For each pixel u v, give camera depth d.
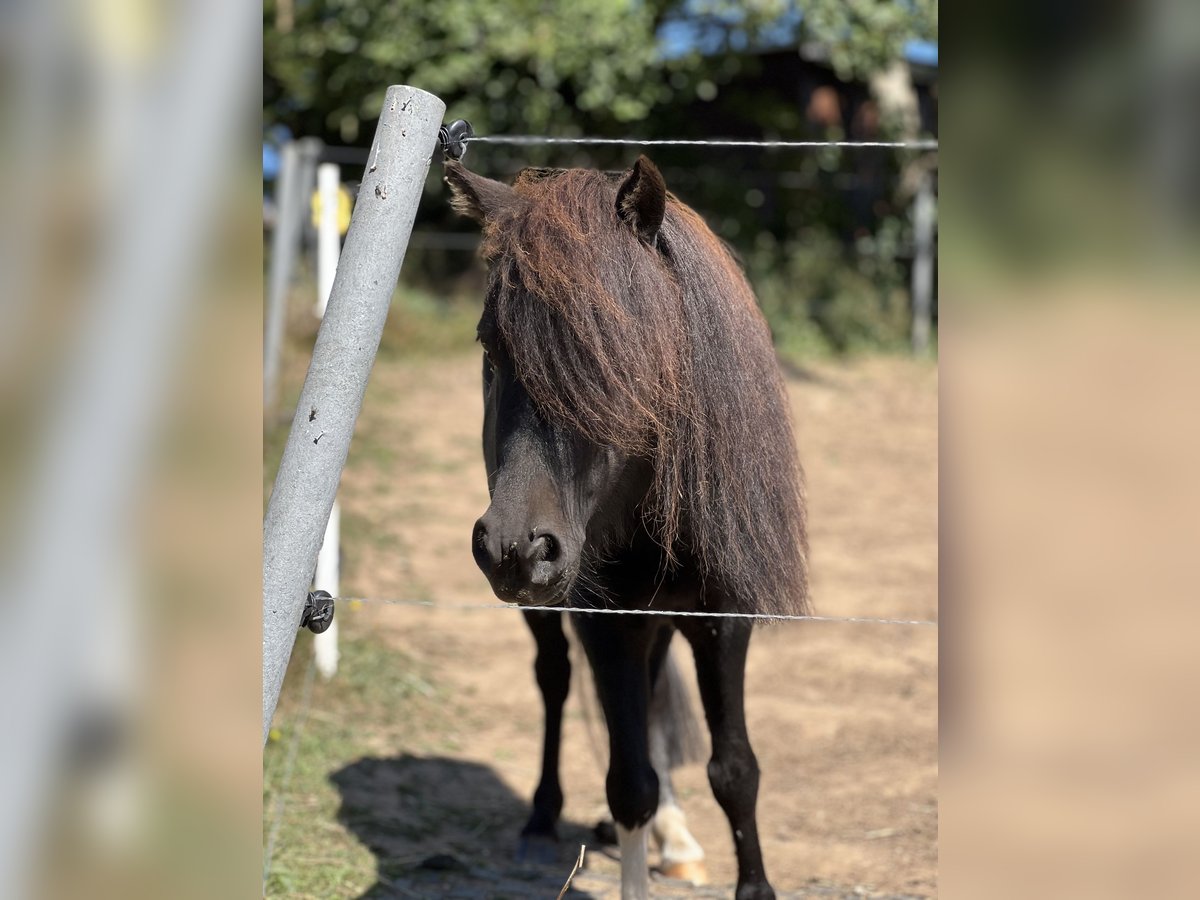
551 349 1.98
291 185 6.81
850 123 14.22
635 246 2.17
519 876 3.32
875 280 13.04
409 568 6.34
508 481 2.02
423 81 12.52
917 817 3.76
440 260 13.23
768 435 2.46
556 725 3.66
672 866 3.32
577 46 12.37
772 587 2.44
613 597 2.45
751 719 4.66
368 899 3.07
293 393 7.51
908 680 5.07
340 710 4.50
